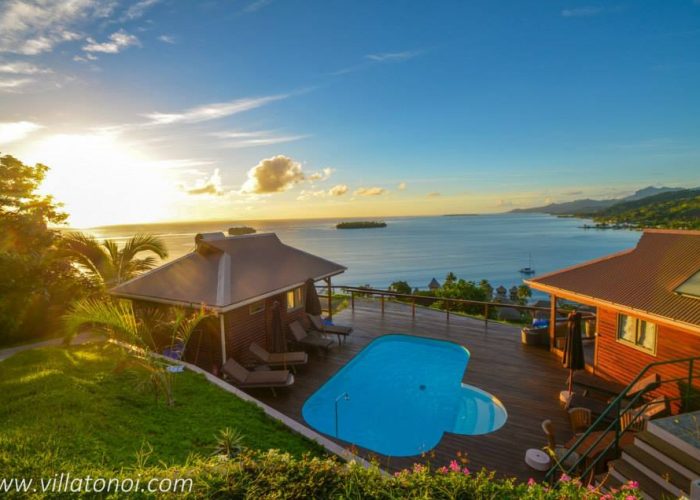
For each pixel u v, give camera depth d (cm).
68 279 1667
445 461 764
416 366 1323
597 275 1175
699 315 816
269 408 868
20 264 1487
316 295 1530
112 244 1775
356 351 1384
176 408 799
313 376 1178
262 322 1434
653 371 970
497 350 1354
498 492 394
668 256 1069
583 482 645
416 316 1827
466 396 1093
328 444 738
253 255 1586
